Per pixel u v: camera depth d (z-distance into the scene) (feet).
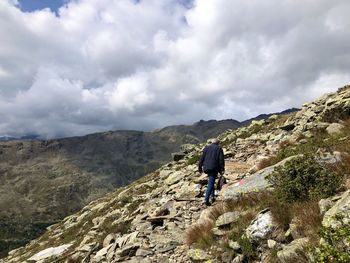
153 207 66.08
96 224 88.84
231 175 63.52
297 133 77.30
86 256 53.67
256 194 40.63
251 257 32.12
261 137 98.37
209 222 41.65
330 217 26.09
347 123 65.57
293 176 36.47
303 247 26.53
